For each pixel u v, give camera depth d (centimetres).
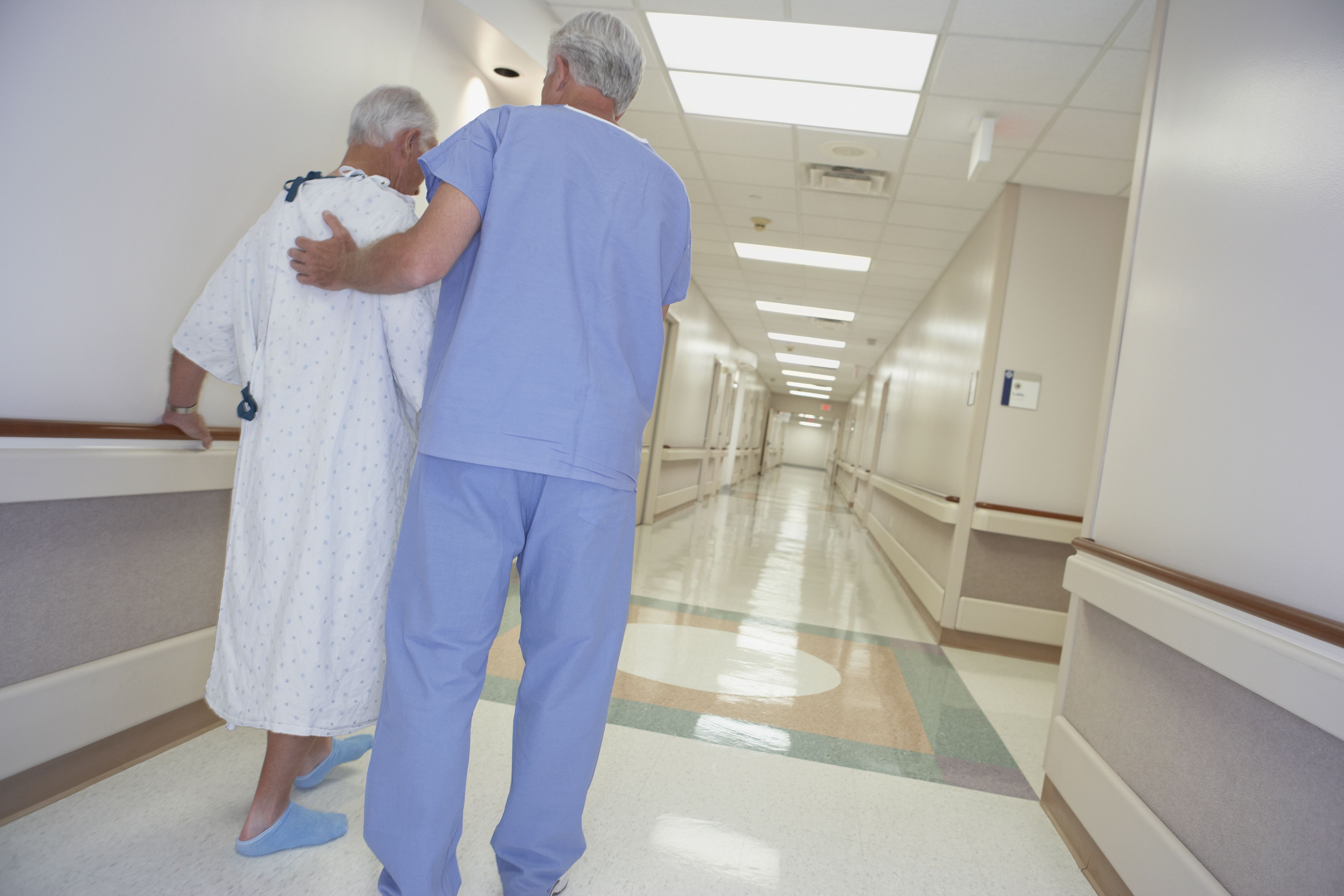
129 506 172
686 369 898
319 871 147
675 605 434
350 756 188
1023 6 286
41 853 141
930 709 310
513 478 123
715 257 759
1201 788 148
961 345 538
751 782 217
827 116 404
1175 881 148
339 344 140
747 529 889
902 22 309
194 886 137
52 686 154
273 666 140
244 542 146
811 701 299
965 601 435
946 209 513
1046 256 452
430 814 121
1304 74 146
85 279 157
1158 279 205
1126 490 207
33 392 150
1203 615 148
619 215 130
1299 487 131
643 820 186
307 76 215
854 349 1271
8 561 147
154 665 178
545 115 126
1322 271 132
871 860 183
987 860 191
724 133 446
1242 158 167
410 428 151
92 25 151
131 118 162
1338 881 110
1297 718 124
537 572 129
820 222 585
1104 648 204
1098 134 377
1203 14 198
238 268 147
